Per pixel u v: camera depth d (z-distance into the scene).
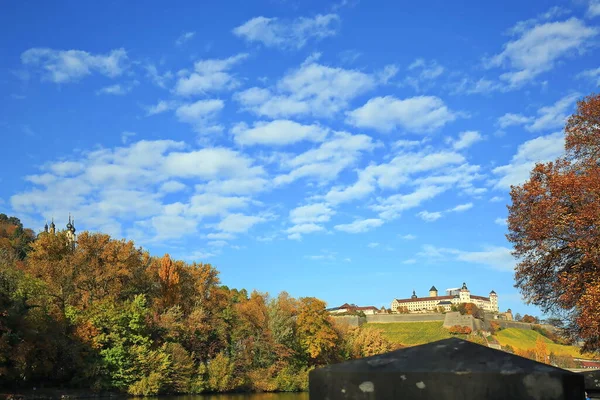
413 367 3.43
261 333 95.19
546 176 30.64
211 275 100.44
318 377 3.70
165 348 75.38
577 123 32.25
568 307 29.77
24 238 146.62
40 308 62.84
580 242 27.31
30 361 56.22
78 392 62.06
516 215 32.09
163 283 91.06
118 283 82.56
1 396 53.09
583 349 31.72
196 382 77.38
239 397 74.00
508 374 3.15
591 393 9.44
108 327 68.88
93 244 83.44
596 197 27.41
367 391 3.47
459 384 3.23
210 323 90.50
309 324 102.00
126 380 67.44
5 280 60.28
